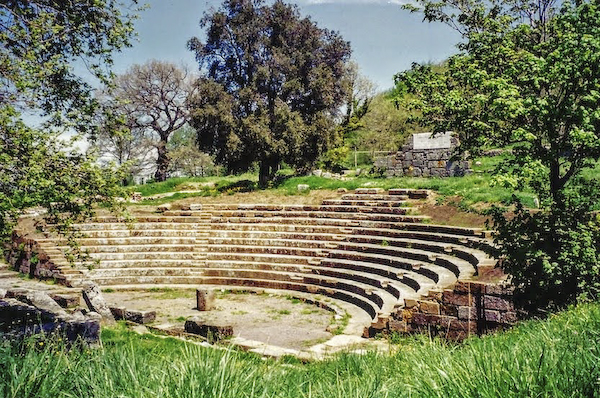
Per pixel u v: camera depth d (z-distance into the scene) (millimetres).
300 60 39062
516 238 10016
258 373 4238
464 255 17797
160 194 39344
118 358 4273
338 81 42500
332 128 40906
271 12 39531
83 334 7711
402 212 24781
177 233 27703
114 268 24922
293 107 40469
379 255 21828
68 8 11734
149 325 17109
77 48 11938
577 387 3527
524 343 4961
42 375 3760
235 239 26641
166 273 24969
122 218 28516
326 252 23781
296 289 22406
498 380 3635
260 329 16922
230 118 37344
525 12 12297
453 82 12539
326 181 34000
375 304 17969
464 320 12648
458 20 12898
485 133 10867
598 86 8984
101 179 11453
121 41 12031
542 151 9883
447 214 22953
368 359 6953
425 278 17688
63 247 25531
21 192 10359
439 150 32219
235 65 40188
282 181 37156
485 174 27172
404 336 13445
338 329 16125
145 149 56375
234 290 23109
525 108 9391
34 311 12500
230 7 39062
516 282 10148
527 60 10039
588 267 9047
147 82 56250
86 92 12242
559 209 9594
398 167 33750
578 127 9227
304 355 11656
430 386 3914
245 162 39281
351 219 26000
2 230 10859
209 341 13477
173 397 3553
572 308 7809
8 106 9781
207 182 42969
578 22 9383
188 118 57906
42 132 10594
